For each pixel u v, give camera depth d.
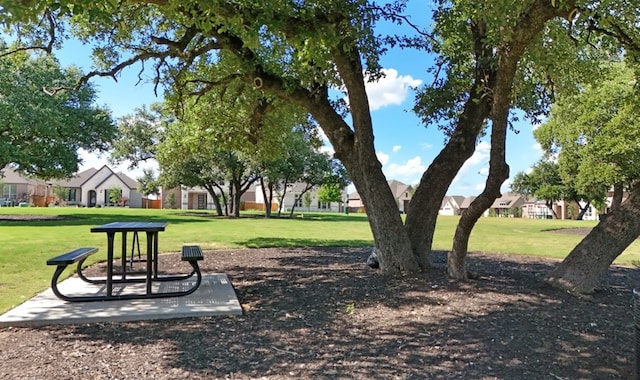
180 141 10.99
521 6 4.51
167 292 5.96
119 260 9.71
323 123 7.32
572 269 5.66
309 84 7.39
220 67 9.06
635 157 22.44
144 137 32.88
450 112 8.68
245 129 9.67
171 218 27.69
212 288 6.37
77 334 4.34
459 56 7.78
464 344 3.90
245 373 3.36
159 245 12.55
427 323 4.48
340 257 10.12
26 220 22.80
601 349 3.78
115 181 63.78
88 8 3.55
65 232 15.53
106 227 5.88
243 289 6.45
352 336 4.20
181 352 3.82
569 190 46.59
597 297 5.42
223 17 4.70
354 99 6.59
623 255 12.41
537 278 6.45
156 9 7.66
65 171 25.19
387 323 4.55
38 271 7.94
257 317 4.93
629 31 6.36
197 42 7.93
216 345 3.99
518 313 4.69
